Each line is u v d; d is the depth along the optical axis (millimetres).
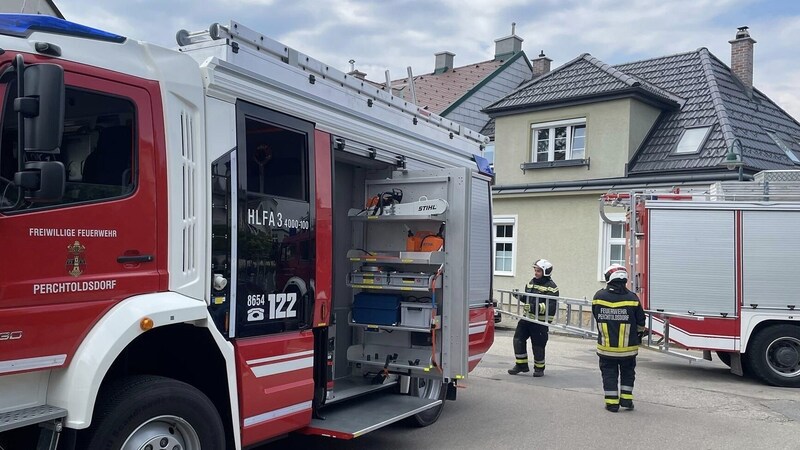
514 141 18891
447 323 6094
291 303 4801
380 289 6367
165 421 3818
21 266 3209
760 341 9930
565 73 19125
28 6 6488
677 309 10227
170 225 3896
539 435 6895
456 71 25891
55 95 3037
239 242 4355
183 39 4602
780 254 10102
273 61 4785
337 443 6406
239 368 4281
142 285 3729
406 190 6410
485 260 7434
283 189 4801
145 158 3795
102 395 3635
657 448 6555
